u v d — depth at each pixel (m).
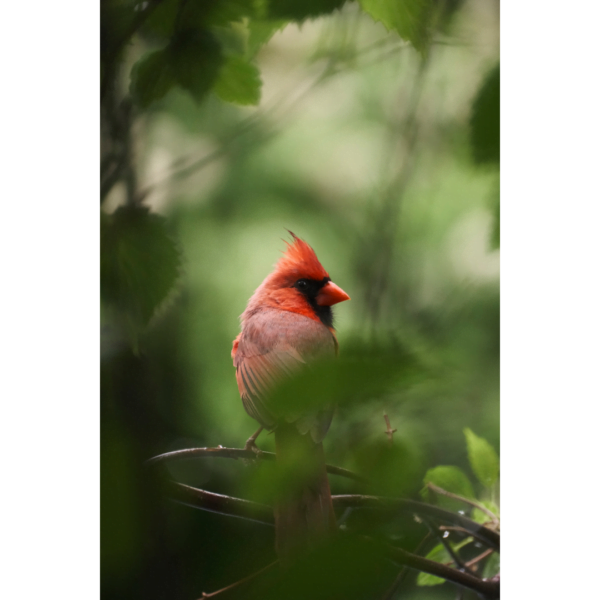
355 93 5.68
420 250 5.29
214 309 5.33
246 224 5.79
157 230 2.74
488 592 2.63
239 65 3.44
